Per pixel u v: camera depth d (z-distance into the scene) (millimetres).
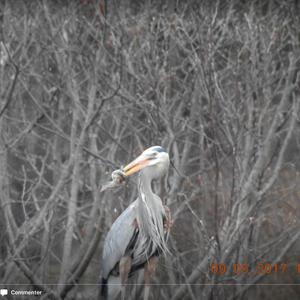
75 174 17281
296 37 18094
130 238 13617
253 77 16922
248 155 16812
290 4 18469
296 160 18938
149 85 17109
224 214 16391
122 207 17500
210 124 17016
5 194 17141
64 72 18188
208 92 15633
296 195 18141
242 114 17703
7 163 18094
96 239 16859
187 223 18328
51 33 18203
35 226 16172
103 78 18516
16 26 18672
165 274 17484
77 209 18125
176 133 17406
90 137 18609
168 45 18688
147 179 13688
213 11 17938
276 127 17422
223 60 19844
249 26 17062
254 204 15766
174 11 18484
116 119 18312
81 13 18734
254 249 15836
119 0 18219
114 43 17281
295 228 17797
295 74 19953
